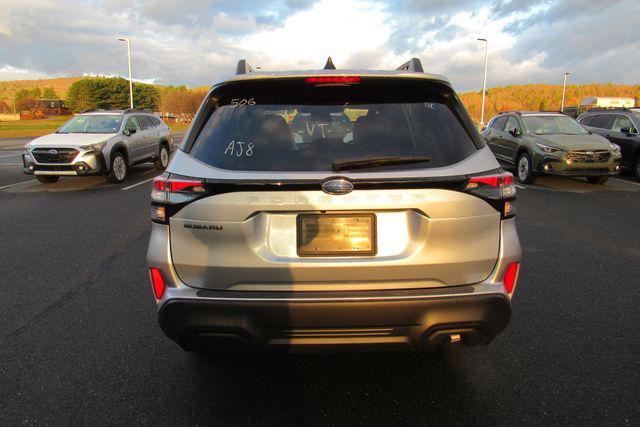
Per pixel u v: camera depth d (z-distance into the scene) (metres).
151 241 2.45
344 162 2.26
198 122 2.52
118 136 11.78
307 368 3.01
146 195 9.85
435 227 2.26
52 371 2.98
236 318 2.26
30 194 10.02
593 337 3.38
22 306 4.02
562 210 8.03
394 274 2.29
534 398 2.65
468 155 2.38
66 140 11.07
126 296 4.23
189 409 2.58
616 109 13.51
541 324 3.60
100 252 5.63
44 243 6.04
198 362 3.09
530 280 4.56
